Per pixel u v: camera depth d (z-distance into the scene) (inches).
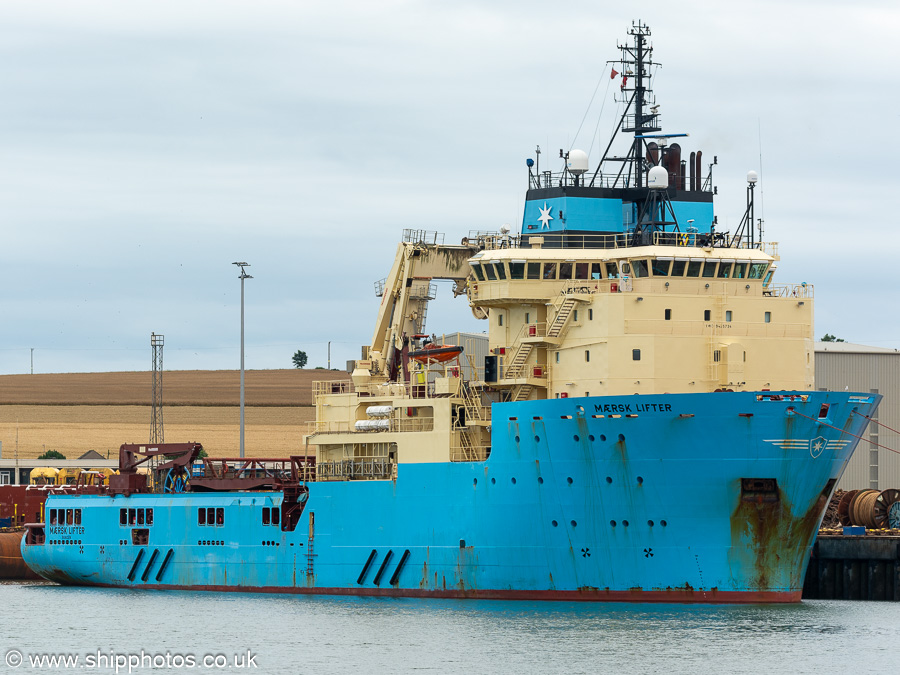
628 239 4510.3
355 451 4734.3
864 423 4084.6
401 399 4594.0
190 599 4771.2
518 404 4195.4
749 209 4453.7
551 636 3742.6
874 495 4911.4
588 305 4227.4
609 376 4143.7
